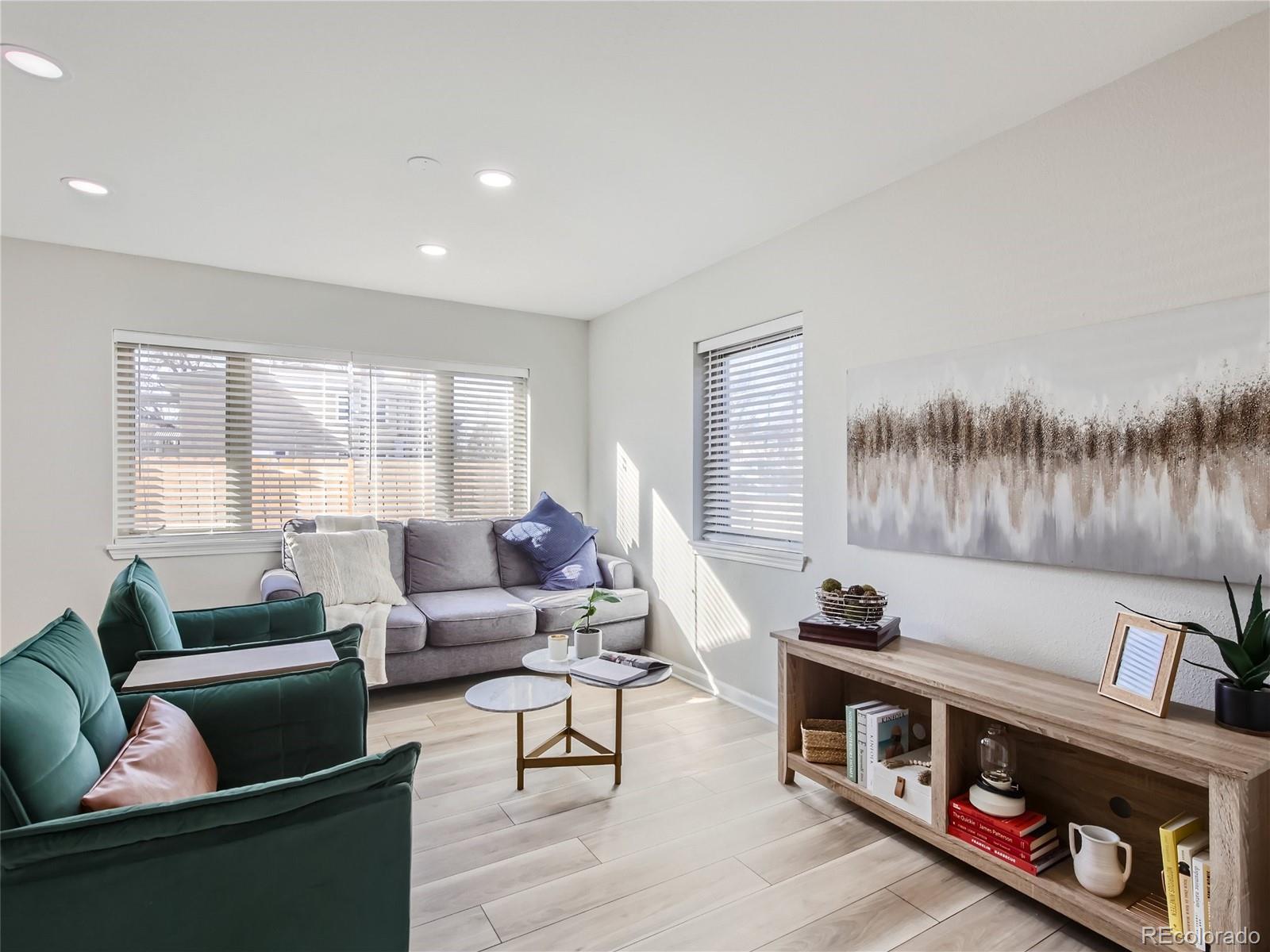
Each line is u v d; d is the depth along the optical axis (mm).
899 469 2637
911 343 2621
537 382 4895
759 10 1713
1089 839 1725
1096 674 2035
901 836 2219
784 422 3338
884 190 2746
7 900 925
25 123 2248
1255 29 1725
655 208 2969
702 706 3502
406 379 4445
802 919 1787
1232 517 1735
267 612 2525
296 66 1946
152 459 3688
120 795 1104
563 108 2176
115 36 1802
